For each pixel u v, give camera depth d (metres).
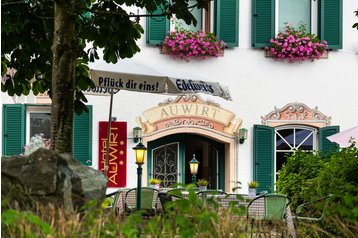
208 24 20.45
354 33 20.59
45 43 12.64
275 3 20.39
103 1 12.30
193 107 19.75
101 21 12.07
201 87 14.92
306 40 20.19
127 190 13.77
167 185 19.83
